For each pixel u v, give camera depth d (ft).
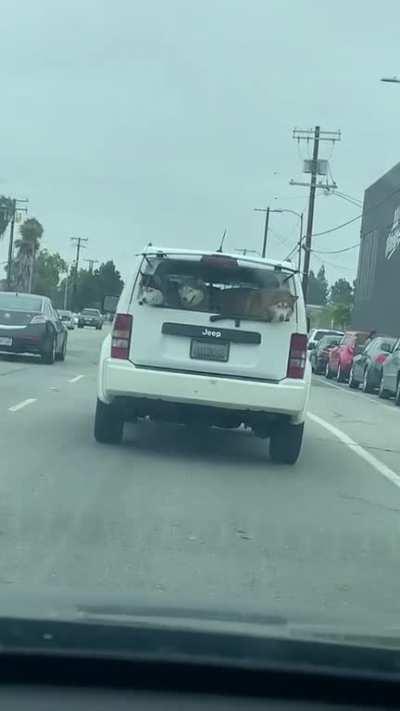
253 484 36.63
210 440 47.26
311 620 15.33
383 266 173.68
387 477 40.63
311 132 173.99
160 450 42.98
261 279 38.99
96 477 36.01
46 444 42.78
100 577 23.56
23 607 14.73
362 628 15.02
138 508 31.32
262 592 23.03
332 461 43.91
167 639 13.39
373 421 64.75
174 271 38.96
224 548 27.07
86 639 13.24
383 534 29.94
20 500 31.65
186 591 22.61
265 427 40.47
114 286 430.61
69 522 29.09
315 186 174.60
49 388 67.36
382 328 170.40
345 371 114.83
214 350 38.65
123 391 38.47
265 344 38.70
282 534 29.09
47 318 90.89
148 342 38.60
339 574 25.22
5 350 89.61
